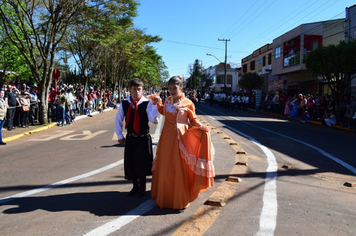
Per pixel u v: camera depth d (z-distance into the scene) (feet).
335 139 37.27
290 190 15.98
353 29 64.28
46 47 47.24
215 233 10.71
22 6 45.83
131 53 100.63
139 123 14.07
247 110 99.19
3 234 10.58
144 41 100.01
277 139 35.19
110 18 58.29
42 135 38.75
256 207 13.30
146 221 11.69
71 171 19.95
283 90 101.76
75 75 108.88
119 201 13.99
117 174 18.98
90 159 23.70
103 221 11.67
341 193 15.76
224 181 17.44
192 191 13.12
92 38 60.80
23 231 10.82
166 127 13.46
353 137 40.27
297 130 45.96
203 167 12.85
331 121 53.31
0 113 31.73
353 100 48.91
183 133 13.03
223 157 23.98
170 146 13.05
